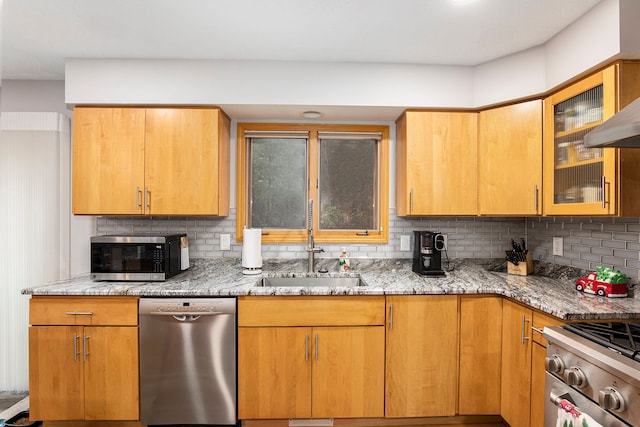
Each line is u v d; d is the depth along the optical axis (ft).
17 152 9.27
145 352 7.34
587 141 5.56
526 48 7.82
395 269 9.66
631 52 5.87
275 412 7.44
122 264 8.07
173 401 7.36
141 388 7.36
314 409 7.47
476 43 7.59
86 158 8.38
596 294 6.89
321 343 7.45
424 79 8.52
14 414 8.19
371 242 9.76
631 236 6.77
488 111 8.45
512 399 7.19
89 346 7.34
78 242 9.67
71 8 6.41
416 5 6.29
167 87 8.34
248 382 7.41
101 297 7.37
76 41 7.57
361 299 7.49
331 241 9.72
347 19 6.73
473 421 7.84
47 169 9.29
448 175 8.59
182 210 8.46
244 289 7.40
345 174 10.03
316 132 9.86
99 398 7.36
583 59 6.57
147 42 7.61
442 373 7.58
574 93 6.97
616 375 4.20
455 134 8.61
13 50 7.95
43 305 7.36
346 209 10.03
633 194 6.17
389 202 9.82
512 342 7.25
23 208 9.30
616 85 6.13
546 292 7.13
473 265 9.75
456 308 7.59
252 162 9.98
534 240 9.48
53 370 7.35
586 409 4.65
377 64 8.48
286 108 8.71
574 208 6.98
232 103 8.40
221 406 7.38
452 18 6.68
